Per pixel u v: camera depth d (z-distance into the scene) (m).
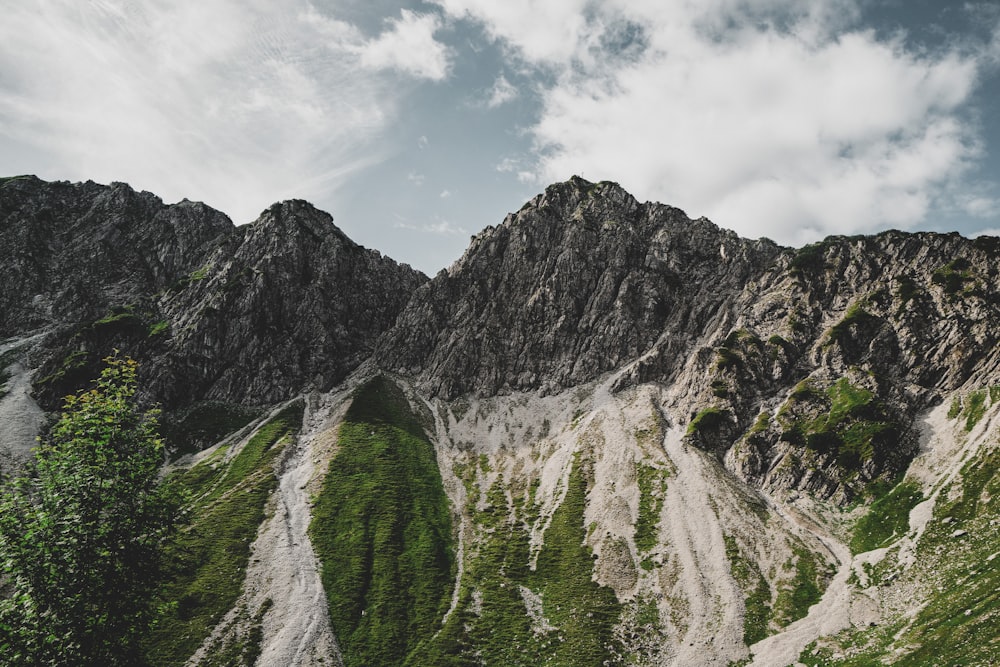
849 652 86.25
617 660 100.75
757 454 155.38
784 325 196.62
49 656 24.75
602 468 165.12
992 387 141.00
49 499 26.81
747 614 105.81
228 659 99.94
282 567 127.25
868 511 128.00
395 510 154.38
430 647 108.94
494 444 199.62
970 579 88.44
